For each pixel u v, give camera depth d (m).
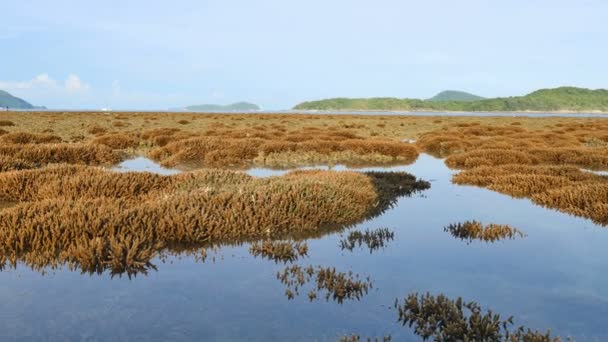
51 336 3.05
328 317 3.44
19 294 3.82
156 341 2.99
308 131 28.06
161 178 8.96
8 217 5.73
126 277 4.31
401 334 3.19
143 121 44.72
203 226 5.93
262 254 5.20
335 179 9.46
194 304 3.65
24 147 13.88
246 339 3.04
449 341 3.14
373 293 3.96
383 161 16.75
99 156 14.66
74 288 3.99
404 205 8.41
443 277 4.41
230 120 51.72
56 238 5.25
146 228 5.79
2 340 2.97
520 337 3.15
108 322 3.29
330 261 4.94
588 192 8.24
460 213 7.66
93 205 6.30
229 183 8.94
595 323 3.38
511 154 15.26
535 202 8.70
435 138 22.64
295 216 6.56
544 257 5.08
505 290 4.06
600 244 5.66
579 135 28.03
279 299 3.78
